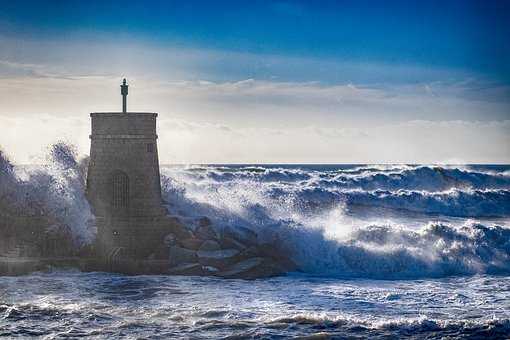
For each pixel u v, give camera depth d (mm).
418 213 77625
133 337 35781
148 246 54219
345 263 53938
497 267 55156
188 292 45375
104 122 54438
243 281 49281
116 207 54406
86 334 36250
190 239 54031
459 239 57094
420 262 54156
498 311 41594
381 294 45781
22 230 53094
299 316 39031
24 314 39438
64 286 46469
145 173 54438
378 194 77250
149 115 54812
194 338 35719
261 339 35812
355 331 37188
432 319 39625
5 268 49750
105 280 48469
